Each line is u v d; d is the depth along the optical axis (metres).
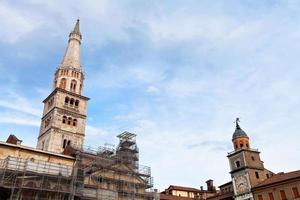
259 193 71.62
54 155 57.91
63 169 53.91
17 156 53.38
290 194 65.06
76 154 61.03
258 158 80.19
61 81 84.00
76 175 53.66
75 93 82.62
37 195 48.72
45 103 84.69
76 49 92.88
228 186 89.00
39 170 50.31
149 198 65.06
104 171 61.12
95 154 64.00
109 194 58.34
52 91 84.25
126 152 70.56
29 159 53.66
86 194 55.44
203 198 93.56
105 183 59.91
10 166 47.56
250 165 77.06
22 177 47.81
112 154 68.00
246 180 75.62
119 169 63.31
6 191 46.38
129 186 62.47
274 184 68.69
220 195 84.81
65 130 75.31
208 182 106.00
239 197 76.38
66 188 52.00
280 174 73.06
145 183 66.62
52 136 72.31
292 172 70.06
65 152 65.12
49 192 50.28
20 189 46.50
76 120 79.06
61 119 76.06
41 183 48.94
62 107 77.75
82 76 89.00
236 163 80.38
